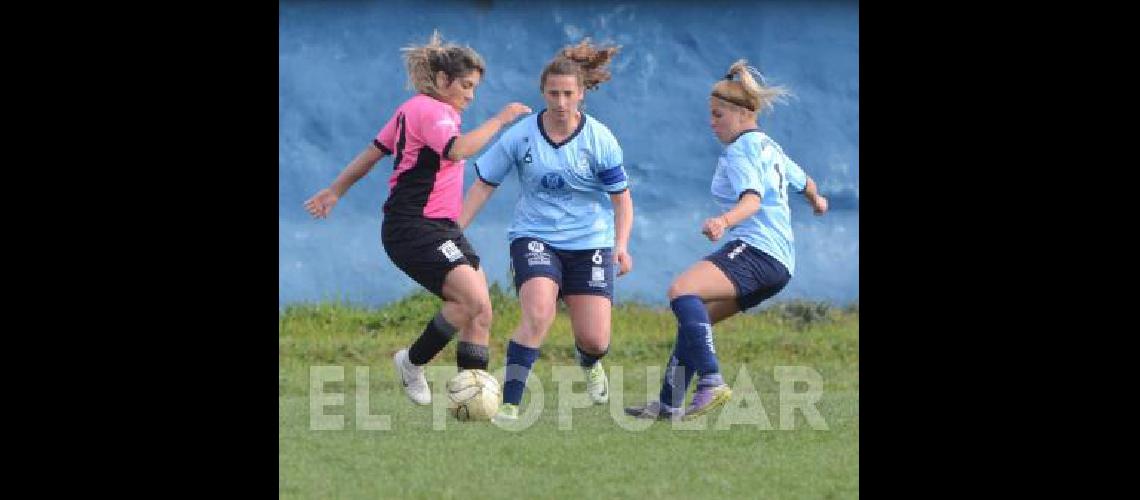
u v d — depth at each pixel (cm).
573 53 3091
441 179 2962
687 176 4381
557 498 2239
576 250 3059
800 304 4388
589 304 3084
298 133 4300
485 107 4331
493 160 3089
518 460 2519
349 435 2759
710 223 2841
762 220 2977
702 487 2319
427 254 2959
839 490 2308
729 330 4328
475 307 2984
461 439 2723
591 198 3058
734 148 2948
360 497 2241
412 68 2989
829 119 4388
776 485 2339
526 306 2945
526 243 3023
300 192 4288
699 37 4381
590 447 2650
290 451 2591
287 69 4294
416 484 2328
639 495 2262
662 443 2692
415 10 4328
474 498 2236
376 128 4328
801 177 3181
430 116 2917
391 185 3008
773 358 4078
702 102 4384
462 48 2973
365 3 4319
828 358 4078
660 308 4338
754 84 2981
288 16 4291
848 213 4391
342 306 4281
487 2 4344
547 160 3009
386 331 4234
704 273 2958
